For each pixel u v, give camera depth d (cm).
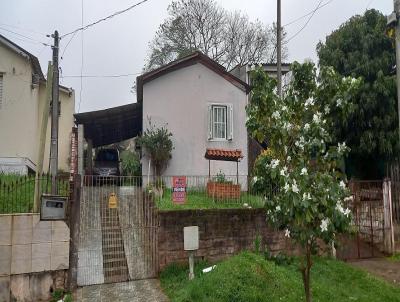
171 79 1489
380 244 1148
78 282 864
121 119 1645
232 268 762
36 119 1673
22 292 803
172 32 3031
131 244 996
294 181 432
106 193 1116
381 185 1190
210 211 982
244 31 3086
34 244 822
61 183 1021
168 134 1427
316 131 452
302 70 497
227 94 1538
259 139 493
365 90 1341
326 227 428
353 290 820
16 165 1520
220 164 1497
